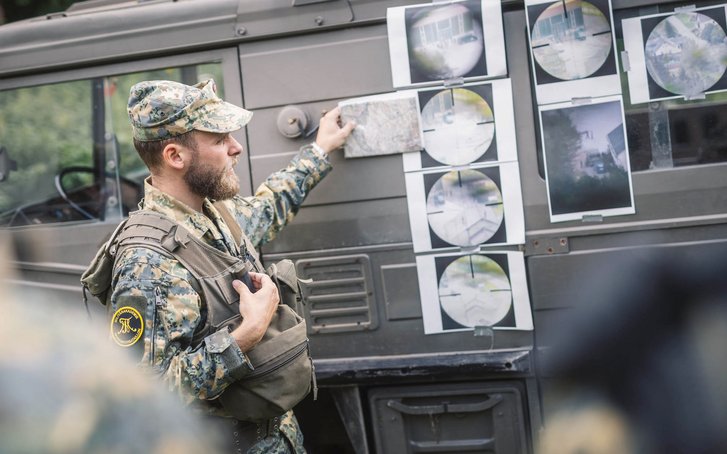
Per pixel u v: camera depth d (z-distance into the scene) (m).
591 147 2.32
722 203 2.28
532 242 2.38
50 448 0.66
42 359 0.70
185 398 1.83
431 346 2.48
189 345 1.90
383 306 2.49
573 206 2.34
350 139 2.43
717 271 1.09
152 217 1.95
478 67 2.36
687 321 1.02
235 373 1.85
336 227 2.49
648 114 2.31
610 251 2.34
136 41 2.53
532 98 2.36
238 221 2.22
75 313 0.77
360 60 2.43
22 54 2.60
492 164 2.39
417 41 2.38
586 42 2.30
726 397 0.98
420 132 2.40
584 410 1.02
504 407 2.46
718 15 2.26
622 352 1.02
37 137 2.67
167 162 1.98
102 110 2.62
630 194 2.31
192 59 2.52
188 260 1.92
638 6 2.29
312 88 2.46
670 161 2.31
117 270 1.89
